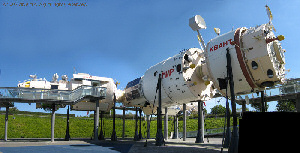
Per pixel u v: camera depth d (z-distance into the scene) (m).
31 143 23.89
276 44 17.45
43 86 32.31
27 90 26.20
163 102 28.33
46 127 46.16
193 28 20.56
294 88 26.28
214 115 63.03
